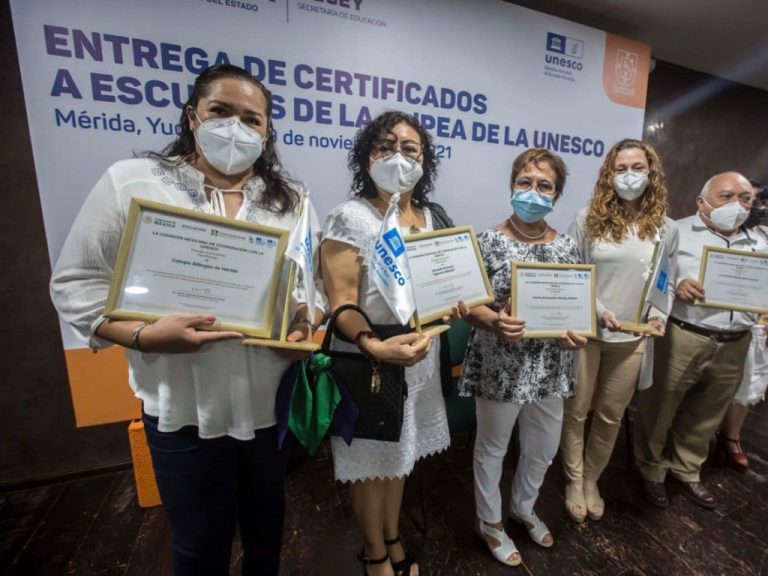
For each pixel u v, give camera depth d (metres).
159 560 1.45
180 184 0.78
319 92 1.67
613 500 1.81
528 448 1.45
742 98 2.96
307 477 1.94
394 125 1.05
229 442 0.86
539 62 2.04
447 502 1.79
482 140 2.00
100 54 1.40
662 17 2.12
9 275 1.56
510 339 1.16
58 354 1.70
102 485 1.81
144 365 0.80
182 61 1.48
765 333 1.93
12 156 1.48
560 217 2.30
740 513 1.74
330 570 1.44
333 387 0.96
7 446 1.71
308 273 0.83
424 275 1.06
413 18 1.76
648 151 1.47
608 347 1.55
